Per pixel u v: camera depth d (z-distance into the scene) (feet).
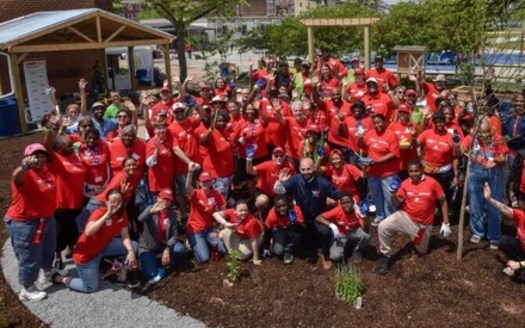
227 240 26.63
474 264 25.07
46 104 65.72
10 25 71.10
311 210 26.45
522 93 30.50
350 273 24.08
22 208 23.59
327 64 46.09
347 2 107.45
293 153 32.01
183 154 28.32
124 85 94.27
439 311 22.27
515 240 24.22
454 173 29.04
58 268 27.14
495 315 21.94
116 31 65.16
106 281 26.25
